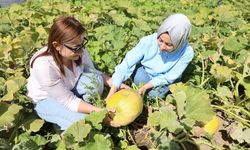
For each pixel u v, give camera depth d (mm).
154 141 2867
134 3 6789
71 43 2721
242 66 3822
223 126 3467
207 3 7234
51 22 5234
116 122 2912
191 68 3924
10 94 2885
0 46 3951
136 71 3602
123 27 5113
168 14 5656
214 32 5055
